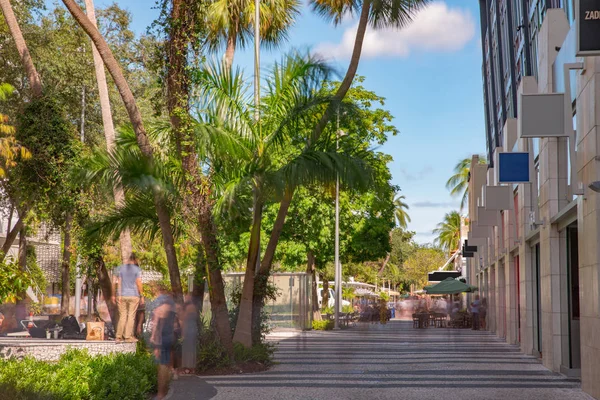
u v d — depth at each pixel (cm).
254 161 1548
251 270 1706
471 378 1484
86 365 1091
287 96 1593
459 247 7844
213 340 1568
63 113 2062
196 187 1523
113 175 1465
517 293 2633
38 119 2003
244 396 1195
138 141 1450
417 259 10100
